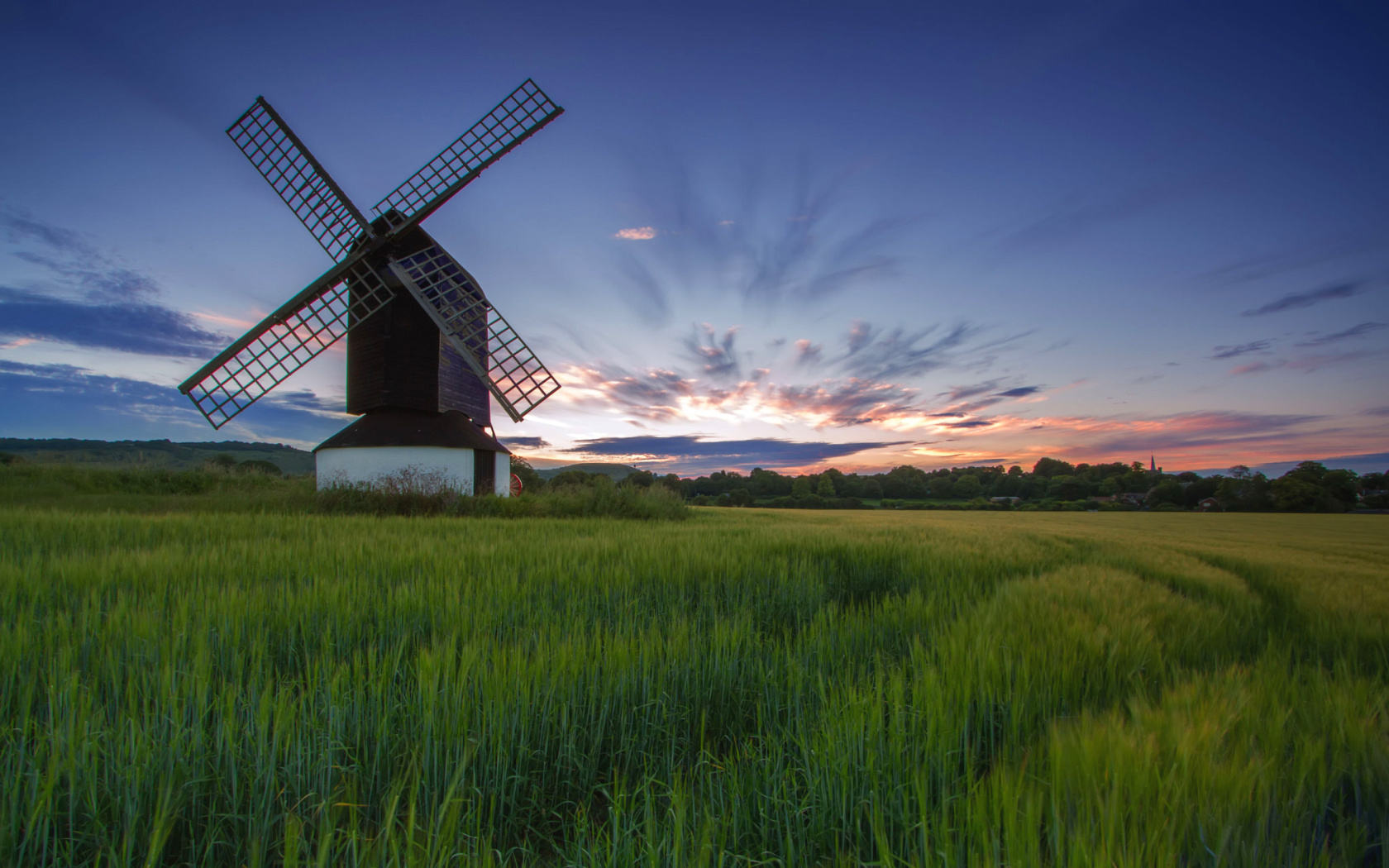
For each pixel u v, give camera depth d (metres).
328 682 3.02
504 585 5.56
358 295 22.00
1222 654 4.57
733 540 10.22
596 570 6.75
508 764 2.64
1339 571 9.43
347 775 2.60
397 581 6.07
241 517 12.17
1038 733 2.87
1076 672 3.56
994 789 2.00
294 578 6.13
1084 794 2.01
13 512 11.79
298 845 1.94
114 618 3.96
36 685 3.11
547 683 3.17
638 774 3.04
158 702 2.67
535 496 22.00
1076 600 5.65
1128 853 1.73
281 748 2.57
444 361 23.27
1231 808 1.90
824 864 2.14
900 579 7.73
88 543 7.97
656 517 20.72
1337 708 2.79
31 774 2.16
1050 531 21.73
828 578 7.84
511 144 22.62
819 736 2.62
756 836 2.31
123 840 2.10
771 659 3.96
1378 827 2.03
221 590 5.05
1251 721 2.67
